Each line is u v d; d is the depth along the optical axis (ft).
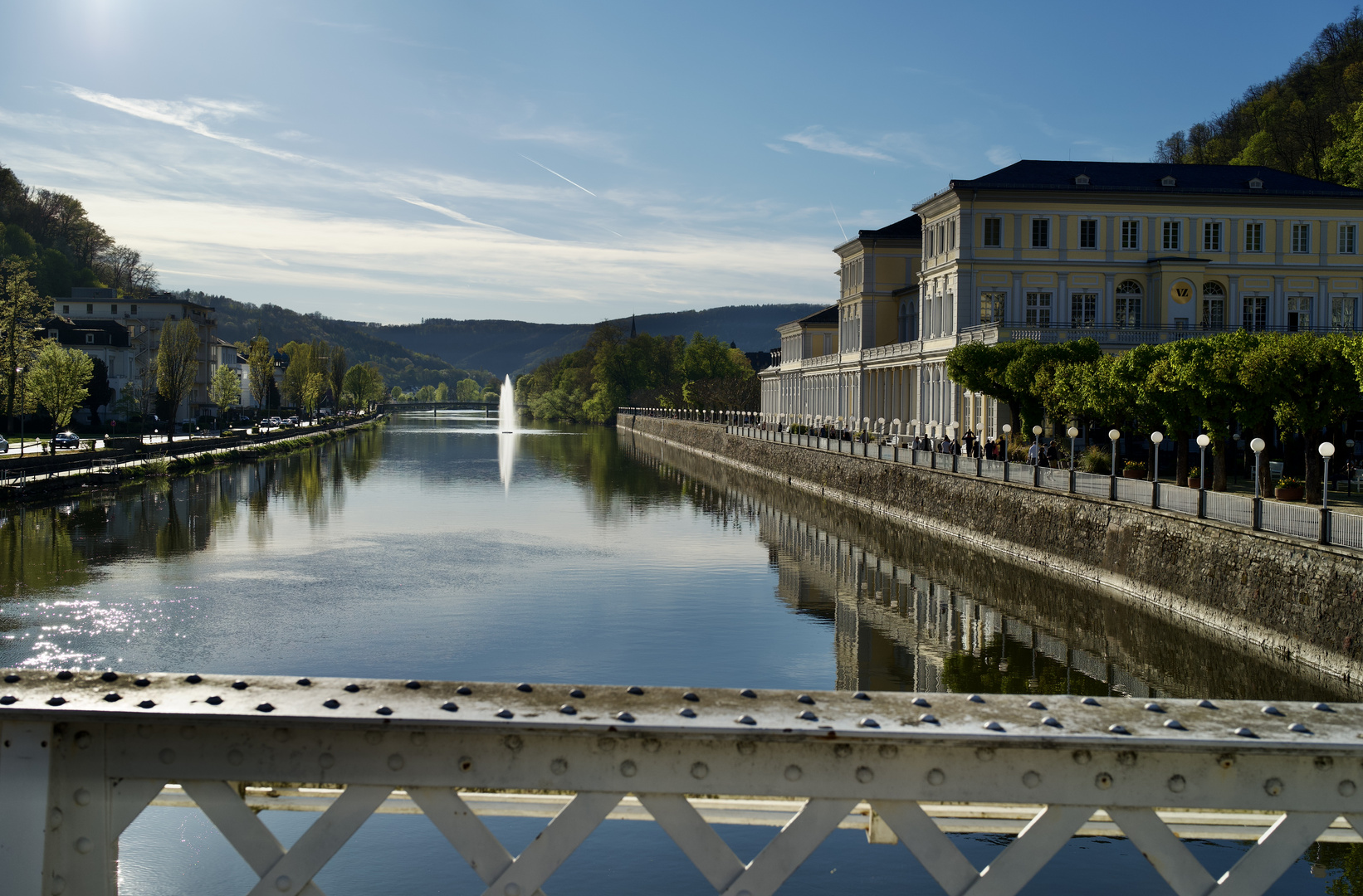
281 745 16.42
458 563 146.41
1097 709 17.43
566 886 45.91
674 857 48.73
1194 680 84.58
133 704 16.53
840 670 91.04
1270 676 84.79
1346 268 257.96
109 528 170.19
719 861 16.51
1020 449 187.01
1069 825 16.47
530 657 95.40
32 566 135.95
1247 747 15.81
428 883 45.44
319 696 17.19
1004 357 191.42
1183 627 100.07
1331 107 343.87
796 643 101.04
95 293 519.19
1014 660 93.25
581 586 130.82
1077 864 48.67
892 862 48.24
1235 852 47.73
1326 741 15.93
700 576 138.31
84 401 372.58
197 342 326.65
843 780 16.33
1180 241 257.75
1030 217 256.11
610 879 46.60
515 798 21.34
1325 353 117.80
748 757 16.35
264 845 16.70
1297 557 87.20
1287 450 166.81
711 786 16.38
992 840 49.96
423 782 16.38
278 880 16.65
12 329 275.80
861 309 336.49
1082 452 170.50
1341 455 160.76
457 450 407.23
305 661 92.89
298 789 22.76
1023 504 142.41
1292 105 361.10
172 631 103.19
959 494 163.73
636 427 588.91
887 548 162.30
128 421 389.80
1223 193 255.09
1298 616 86.28
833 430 267.80
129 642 98.68
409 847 49.06
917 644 100.32
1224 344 129.59
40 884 16.29
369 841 49.67
